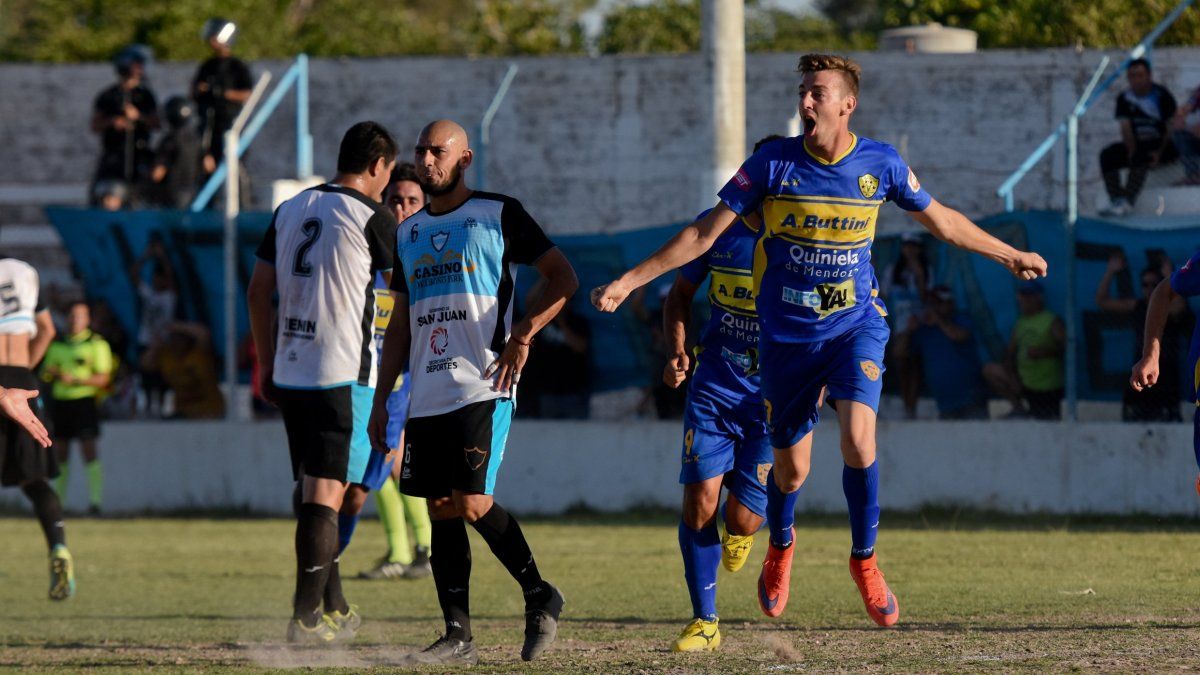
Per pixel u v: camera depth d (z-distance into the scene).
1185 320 45.12
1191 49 67.25
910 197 20.58
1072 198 46.09
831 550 39.28
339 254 23.91
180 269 54.84
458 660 20.94
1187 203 52.28
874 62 76.62
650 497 51.59
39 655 23.44
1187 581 30.12
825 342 21.05
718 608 28.30
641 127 82.88
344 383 23.86
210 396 55.94
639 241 50.25
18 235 83.94
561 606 21.19
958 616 25.31
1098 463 46.53
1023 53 74.00
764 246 21.06
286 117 86.38
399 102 85.81
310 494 23.69
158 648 24.14
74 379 55.03
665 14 109.00
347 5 133.75
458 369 20.66
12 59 119.00
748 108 81.50
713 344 23.02
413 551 37.81
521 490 52.50
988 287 46.91
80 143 91.19
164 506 56.12
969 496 47.72
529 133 84.00
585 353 51.16
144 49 68.12
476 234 20.70
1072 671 18.20
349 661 21.59
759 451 23.19
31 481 31.88
